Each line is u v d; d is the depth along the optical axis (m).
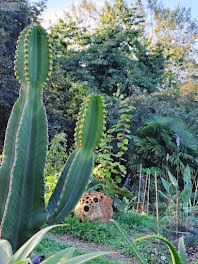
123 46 18.42
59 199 1.85
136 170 9.91
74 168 1.87
